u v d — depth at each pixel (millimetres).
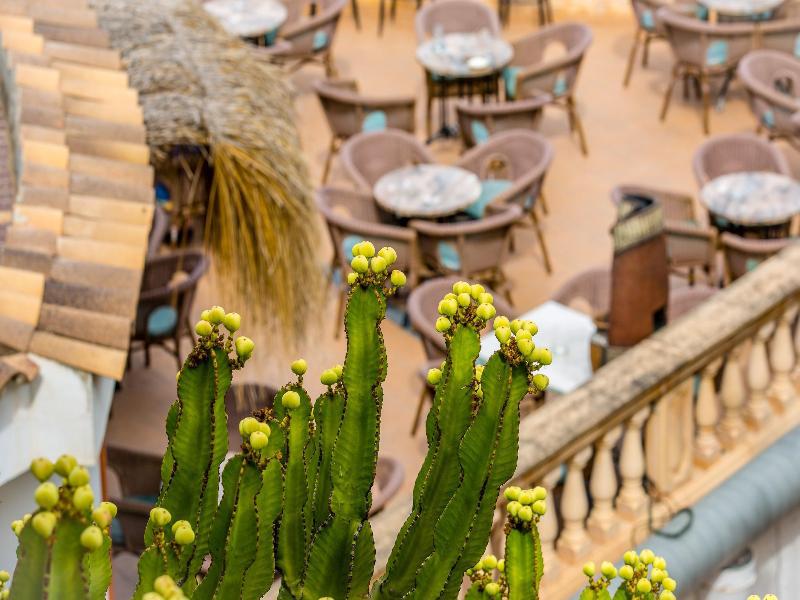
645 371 6156
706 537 5992
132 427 11195
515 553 1653
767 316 6699
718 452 6727
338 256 12469
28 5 8016
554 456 5711
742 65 15102
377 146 13875
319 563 1685
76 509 1238
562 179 15305
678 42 15836
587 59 17891
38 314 5559
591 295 11156
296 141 8266
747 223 12742
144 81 7809
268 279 8312
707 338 6375
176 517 1588
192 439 1586
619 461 6434
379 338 1686
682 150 15891
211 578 1558
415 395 11883
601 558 6168
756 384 6859
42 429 5469
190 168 8000
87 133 6906
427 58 15688
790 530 6555
